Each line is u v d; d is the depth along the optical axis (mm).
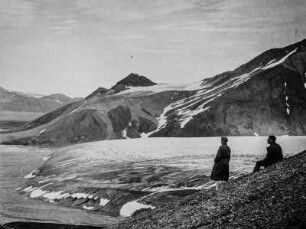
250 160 67312
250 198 16578
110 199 45125
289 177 16828
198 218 16969
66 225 34469
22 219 37531
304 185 15734
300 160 18188
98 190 49062
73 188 52938
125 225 21156
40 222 35781
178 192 43750
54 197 51844
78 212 42219
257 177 18422
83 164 77062
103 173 63875
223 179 18984
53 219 37781
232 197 17375
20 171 79688
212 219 16328
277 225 14156
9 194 56969
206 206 17844
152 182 53594
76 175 65000
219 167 19047
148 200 42219
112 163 75062
